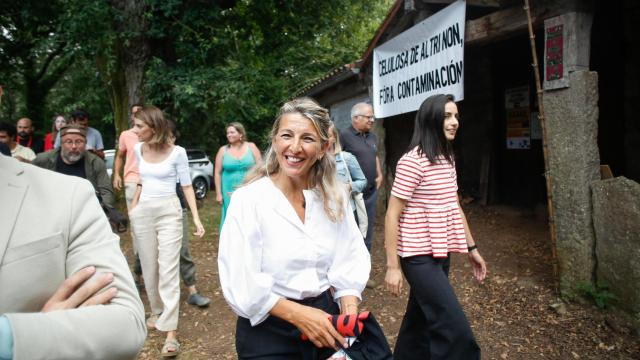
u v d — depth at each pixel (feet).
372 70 25.45
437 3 19.25
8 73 55.77
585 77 12.54
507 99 26.81
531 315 13.07
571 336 11.80
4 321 2.88
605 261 12.39
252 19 40.78
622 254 11.94
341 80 29.40
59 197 3.42
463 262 18.10
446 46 17.31
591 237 12.76
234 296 5.79
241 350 6.07
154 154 12.21
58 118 21.70
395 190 8.40
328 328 5.64
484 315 13.43
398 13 21.17
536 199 25.32
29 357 2.84
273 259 5.96
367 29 58.65
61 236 3.31
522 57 25.46
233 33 36.58
